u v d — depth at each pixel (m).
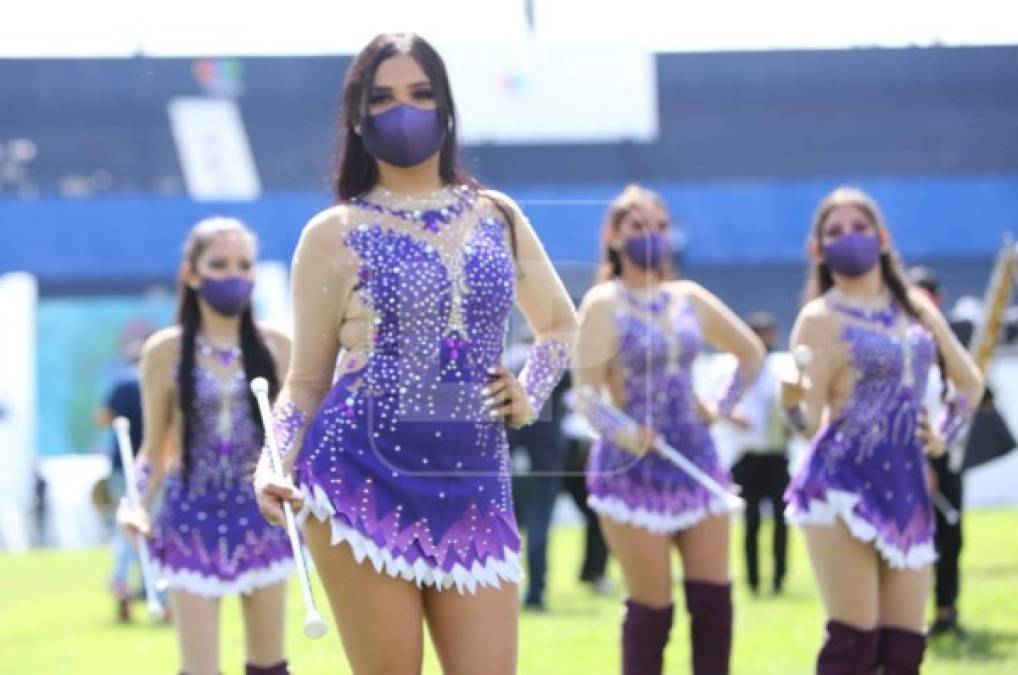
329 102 44.62
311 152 43.62
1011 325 26.02
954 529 14.69
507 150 44.97
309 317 6.72
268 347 9.93
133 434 17.22
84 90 44.69
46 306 31.39
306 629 6.02
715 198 40.72
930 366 9.92
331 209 6.77
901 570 9.84
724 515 10.80
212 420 9.77
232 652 14.99
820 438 9.89
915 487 9.88
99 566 23.66
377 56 6.71
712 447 10.98
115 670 14.53
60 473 27.58
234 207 36.53
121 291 37.28
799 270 40.34
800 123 47.12
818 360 9.85
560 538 26.20
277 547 9.80
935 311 10.13
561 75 45.09
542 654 14.46
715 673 10.80
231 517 9.77
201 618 9.72
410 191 6.77
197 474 9.77
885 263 9.99
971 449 14.71
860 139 47.09
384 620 6.51
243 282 9.80
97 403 31.17
